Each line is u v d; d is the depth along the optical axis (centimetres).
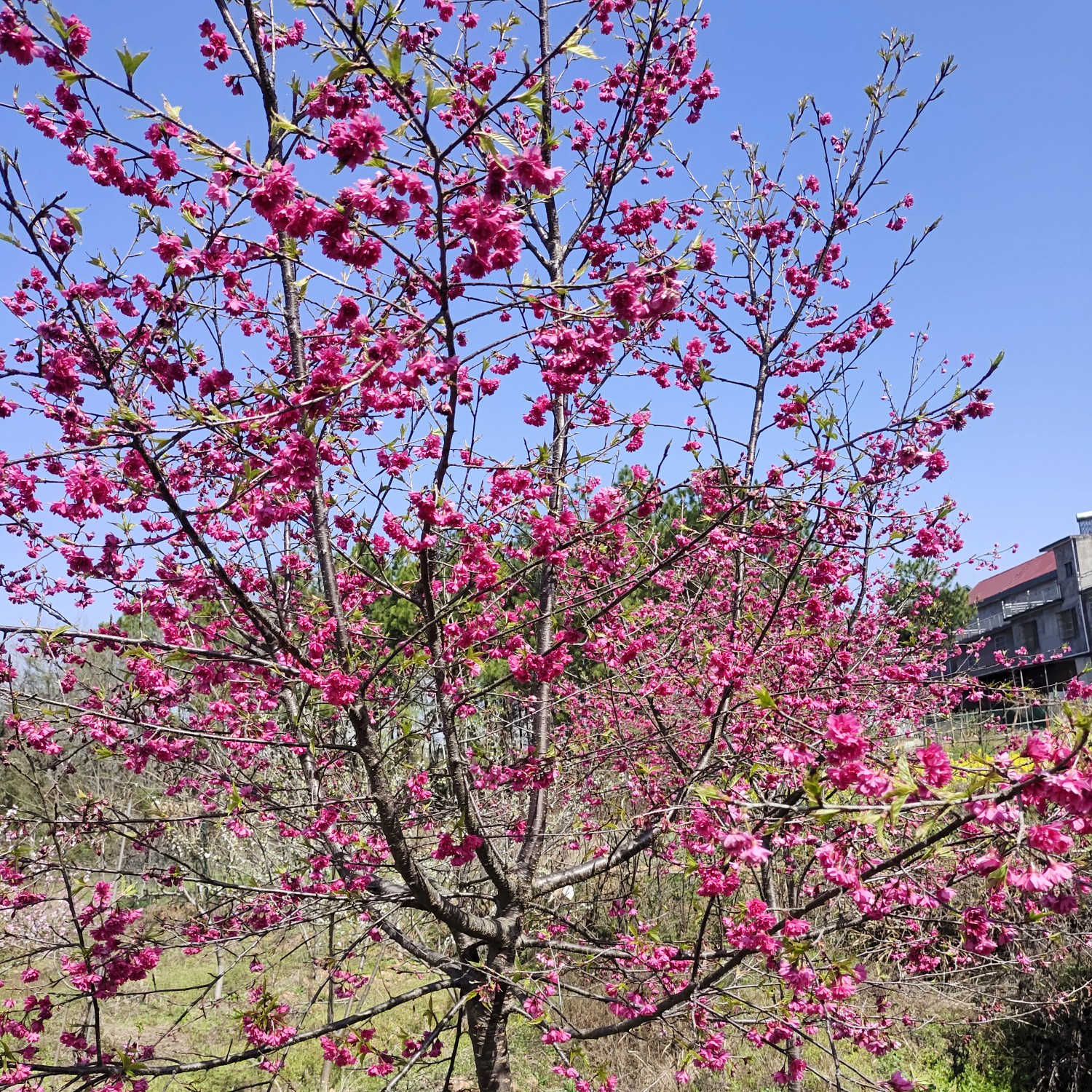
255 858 704
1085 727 184
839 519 435
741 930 292
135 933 392
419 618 376
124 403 284
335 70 220
